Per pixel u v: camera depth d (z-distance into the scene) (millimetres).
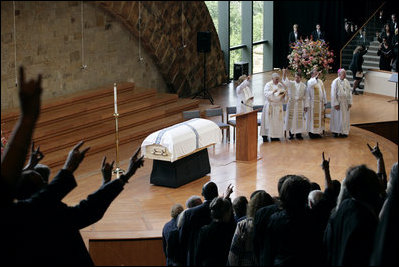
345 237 3230
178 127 10195
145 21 16188
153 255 7855
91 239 7691
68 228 2773
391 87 17922
